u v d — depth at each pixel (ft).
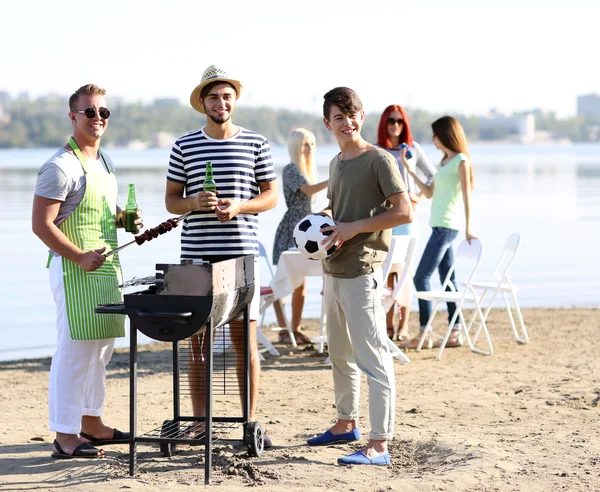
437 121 31.50
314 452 19.30
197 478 17.47
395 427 21.38
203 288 16.72
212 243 19.24
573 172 186.70
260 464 18.38
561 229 77.00
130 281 17.49
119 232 72.13
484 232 73.26
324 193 78.84
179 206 19.08
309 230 18.38
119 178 154.30
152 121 636.07
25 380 28.35
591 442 19.63
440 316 39.75
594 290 48.14
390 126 31.68
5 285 50.60
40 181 18.25
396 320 38.06
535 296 46.32
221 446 19.71
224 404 23.72
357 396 20.04
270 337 34.60
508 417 22.35
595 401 23.80
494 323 37.76
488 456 18.44
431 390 25.39
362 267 18.39
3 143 588.50
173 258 58.34
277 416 22.77
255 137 19.74
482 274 53.16
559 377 26.89
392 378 18.69
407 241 29.78
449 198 31.40
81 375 18.78
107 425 21.97
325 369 28.66
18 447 19.85
